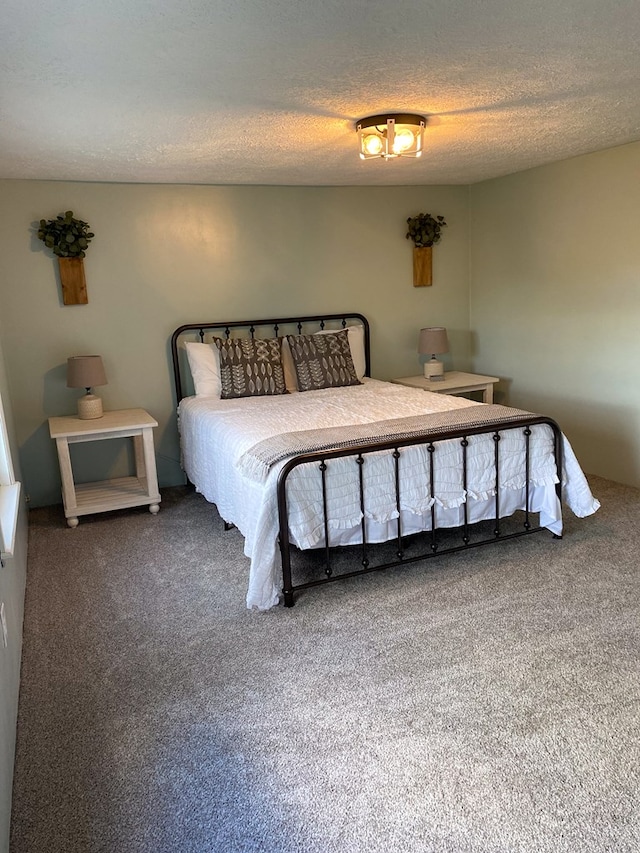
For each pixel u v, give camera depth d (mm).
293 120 2834
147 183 4262
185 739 1975
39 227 4020
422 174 4500
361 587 2912
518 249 4836
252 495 3000
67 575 3191
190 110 2615
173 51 1955
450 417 3287
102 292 4254
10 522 2127
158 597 2928
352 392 4285
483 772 1788
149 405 4504
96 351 4297
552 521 3285
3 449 2656
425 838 1584
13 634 2221
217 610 2785
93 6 1614
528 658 2318
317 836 1604
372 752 1884
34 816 1695
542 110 2869
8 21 1687
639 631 2463
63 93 2322
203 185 4422
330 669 2309
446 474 3037
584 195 4188
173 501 4297
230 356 4336
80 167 3646
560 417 4664
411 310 5254
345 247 4934
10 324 4047
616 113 2984
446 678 2223
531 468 3230
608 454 4305
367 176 4426
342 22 1795
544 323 4691
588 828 1589
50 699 2195
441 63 2189
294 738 1959
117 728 2035
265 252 4676
